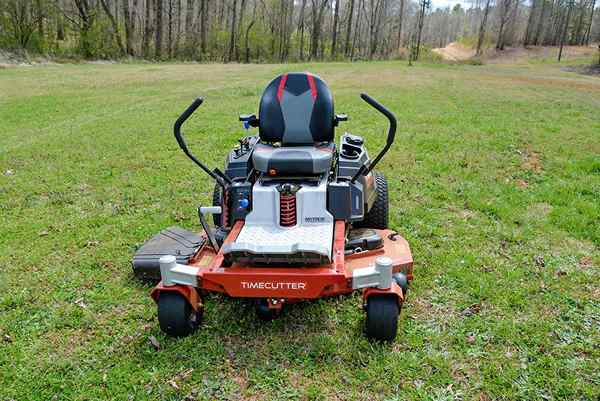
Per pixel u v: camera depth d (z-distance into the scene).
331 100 4.62
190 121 12.10
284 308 4.30
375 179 5.45
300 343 3.89
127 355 3.81
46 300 4.53
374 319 3.67
